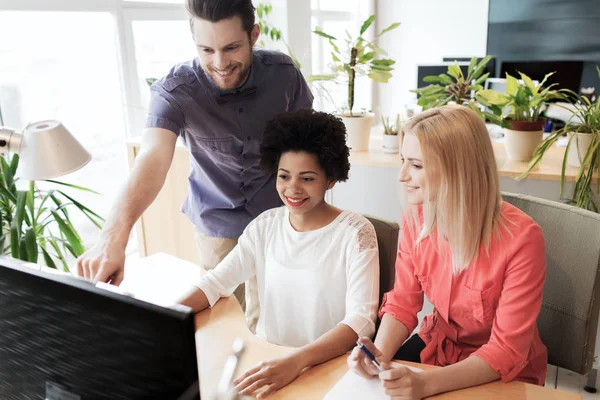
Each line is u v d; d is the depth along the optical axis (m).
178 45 3.11
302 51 3.85
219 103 1.50
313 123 1.19
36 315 0.55
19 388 0.61
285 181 1.23
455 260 1.12
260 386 0.94
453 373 0.97
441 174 1.06
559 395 0.94
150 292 2.18
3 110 2.29
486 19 4.78
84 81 2.60
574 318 1.23
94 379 0.55
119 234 1.16
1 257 0.57
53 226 2.49
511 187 2.05
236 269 1.35
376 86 5.41
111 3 2.62
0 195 1.81
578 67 4.38
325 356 1.04
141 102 2.92
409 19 5.12
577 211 1.23
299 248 1.28
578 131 1.91
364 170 2.32
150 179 1.33
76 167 1.26
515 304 1.06
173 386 0.51
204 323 1.19
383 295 1.32
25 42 2.31
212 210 1.63
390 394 0.92
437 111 1.11
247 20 1.34
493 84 3.13
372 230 1.27
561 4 4.36
